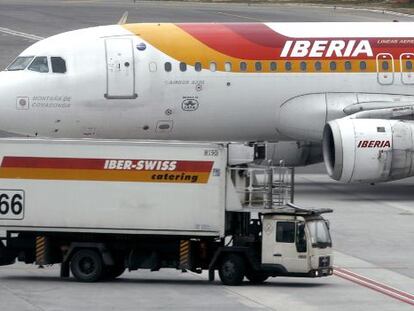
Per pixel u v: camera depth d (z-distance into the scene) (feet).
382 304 285.84
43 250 316.40
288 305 281.33
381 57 492.95
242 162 314.96
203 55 481.46
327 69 488.44
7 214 315.78
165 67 477.36
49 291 295.28
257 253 312.50
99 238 316.40
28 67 475.31
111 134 482.69
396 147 467.52
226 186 314.35
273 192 319.47
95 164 313.53
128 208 313.32
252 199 314.76
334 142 468.34
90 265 310.65
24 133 479.00
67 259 312.50
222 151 312.09
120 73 473.26
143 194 312.71
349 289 306.76
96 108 473.67
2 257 319.88
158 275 326.65
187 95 479.00
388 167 467.11
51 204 314.76
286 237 306.96
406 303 288.10
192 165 312.09
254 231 319.06
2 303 277.64
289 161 508.12
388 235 399.44
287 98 486.79
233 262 307.58
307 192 508.53
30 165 314.76
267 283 314.35
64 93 471.21
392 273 334.03
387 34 499.10
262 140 497.87
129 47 477.36
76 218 314.35
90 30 485.56
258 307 278.05
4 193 315.78
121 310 271.28
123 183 313.12
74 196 314.14
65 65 473.26
